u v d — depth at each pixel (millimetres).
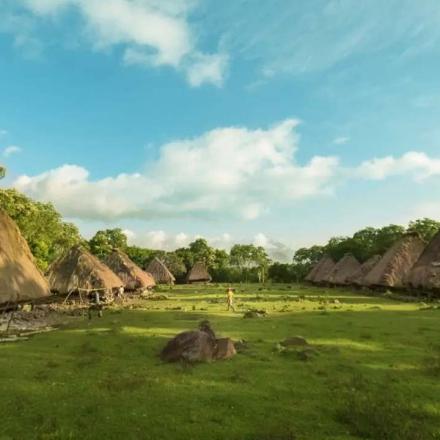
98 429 6875
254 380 9523
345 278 53281
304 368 10641
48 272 31047
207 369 10586
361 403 7688
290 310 25641
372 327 17688
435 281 30250
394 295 37875
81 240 56844
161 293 47250
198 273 79750
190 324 19750
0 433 6770
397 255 40156
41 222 42000
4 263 14922
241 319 21422
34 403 8117
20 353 13234
